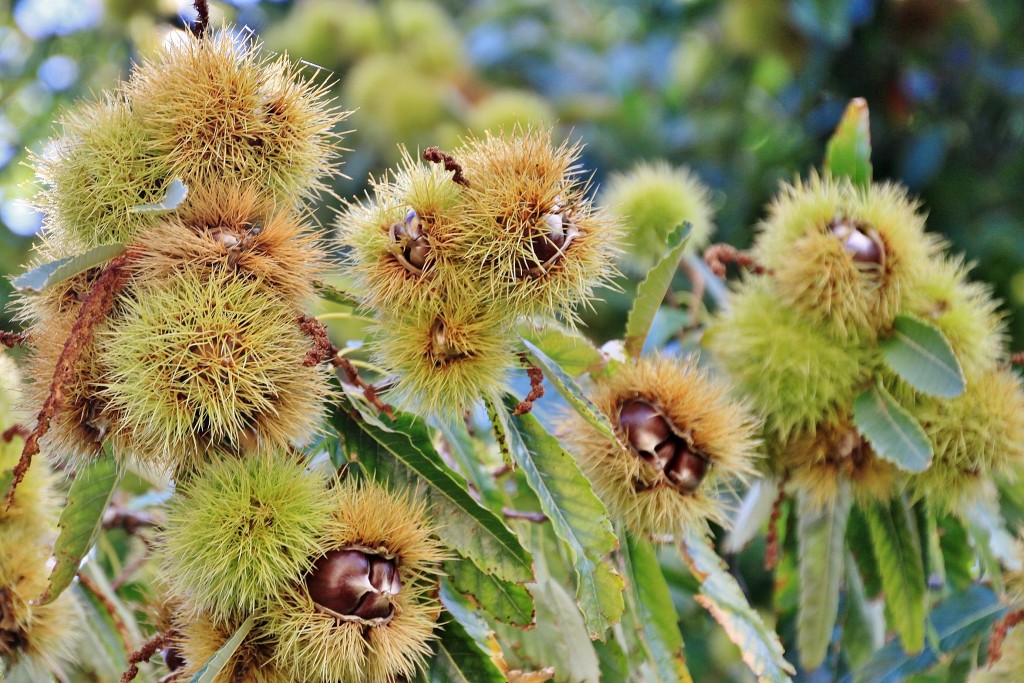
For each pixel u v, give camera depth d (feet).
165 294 2.75
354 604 2.76
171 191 2.77
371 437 2.94
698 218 3.56
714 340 3.30
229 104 2.83
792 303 3.20
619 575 2.87
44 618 2.99
